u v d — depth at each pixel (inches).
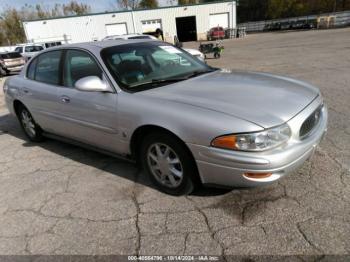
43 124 175.9
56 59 159.2
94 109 133.1
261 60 526.0
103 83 126.0
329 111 200.4
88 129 141.6
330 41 723.4
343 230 93.9
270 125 95.0
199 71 146.3
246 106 102.8
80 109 140.4
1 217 118.8
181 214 109.0
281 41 908.0
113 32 1440.7
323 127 115.9
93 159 161.6
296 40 876.0
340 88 257.8
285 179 122.6
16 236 107.0
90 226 108.0
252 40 1136.8
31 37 1402.6
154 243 96.9
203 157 102.0
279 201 110.3
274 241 92.6
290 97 111.7
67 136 162.7
